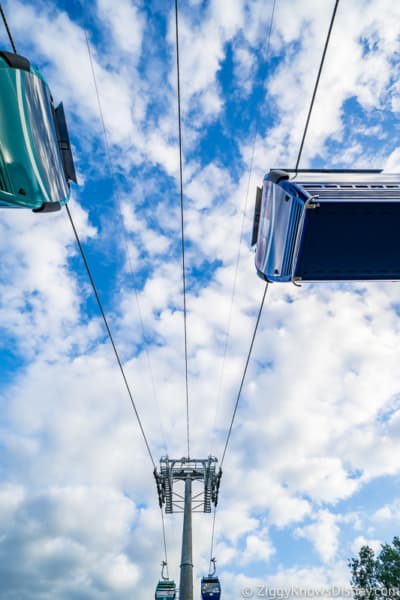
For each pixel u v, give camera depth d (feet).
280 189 22.95
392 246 21.42
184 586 49.01
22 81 17.94
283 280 24.44
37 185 19.11
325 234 20.99
